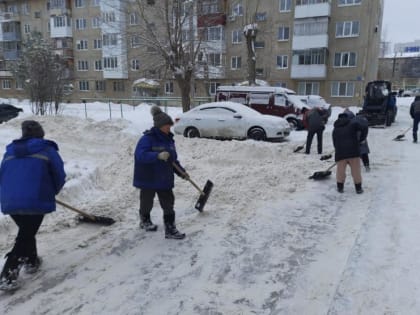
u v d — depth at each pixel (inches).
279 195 237.9
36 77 749.3
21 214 127.6
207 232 179.3
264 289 127.9
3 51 1919.3
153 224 184.2
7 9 1924.2
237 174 277.4
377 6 1360.7
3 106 732.7
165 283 132.8
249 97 644.1
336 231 177.9
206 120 514.3
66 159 343.9
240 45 1349.7
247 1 1075.9
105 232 180.5
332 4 1238.9
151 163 164.6
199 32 650.2
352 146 235.8
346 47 1244.5
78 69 1747.0
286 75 1343.5
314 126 386.6
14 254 128.8
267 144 379.6
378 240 164.6
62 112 847.1
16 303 121.5
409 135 561.9
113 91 1674.5
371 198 229.9
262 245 163.8
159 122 162.9
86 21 1679.4
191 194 241.8
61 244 166.9
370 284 128.4
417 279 130.3
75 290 128.7
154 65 679.1
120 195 236.7
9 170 129.2
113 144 425.1
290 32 1310.3
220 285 131.1
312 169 309.6
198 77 795.4
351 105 1263.5
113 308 118.0
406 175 289.6
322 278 134.0
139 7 650.8
